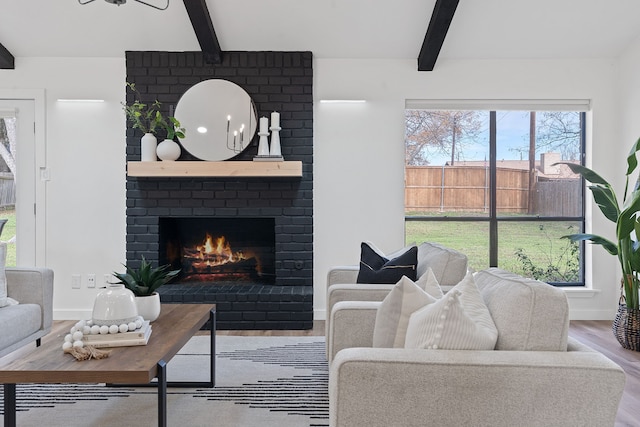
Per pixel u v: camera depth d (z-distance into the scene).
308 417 2.40
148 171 4.28
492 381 1.37
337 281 3.34
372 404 1.38
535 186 4.86
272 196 4.55
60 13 4.04
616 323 3.75
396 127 4.62
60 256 4.59
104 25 4.18
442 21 3.86
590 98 4.63
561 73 4.61
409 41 4.37
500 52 4.52
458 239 4.84
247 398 2.64
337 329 2.23
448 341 1.46
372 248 3.05
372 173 4.62
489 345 1.49
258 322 4.26
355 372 1.38
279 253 4.57
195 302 4.27
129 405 2.55
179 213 4.52
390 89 4.61
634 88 4.34
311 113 4.54
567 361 1.39
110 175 4.59
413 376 1.37
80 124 4.57
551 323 1.48
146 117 4.50
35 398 2.65
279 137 4.49
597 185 4.37
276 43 4.41
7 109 4.57
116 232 4.60
